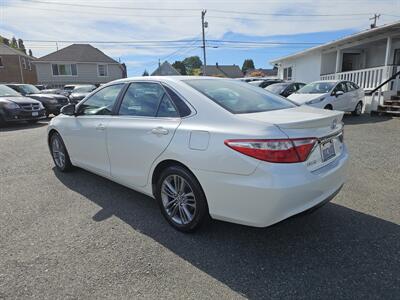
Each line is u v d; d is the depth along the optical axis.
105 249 2.77
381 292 2.20
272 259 2.61
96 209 3.60
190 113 2.92
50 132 5.00
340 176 2.91
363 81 13.98
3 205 3.71
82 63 35.94
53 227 3.17
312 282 2.32
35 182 4.52
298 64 21.02
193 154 2.72
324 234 3.00
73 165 4.75
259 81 15.58
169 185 3.11
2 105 10.41
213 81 3.47
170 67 40.97
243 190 2.45
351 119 10.93
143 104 3.42
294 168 2.39
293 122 2.44
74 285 2.30
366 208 3.55
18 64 37.09
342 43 15.41
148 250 2.75
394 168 5.01
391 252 2.68
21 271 2.46
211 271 2.46
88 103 4.21
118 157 3.60
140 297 2.18
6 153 6.41
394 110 11.40
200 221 2.87
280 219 2.42
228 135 2.53
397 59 14.48
